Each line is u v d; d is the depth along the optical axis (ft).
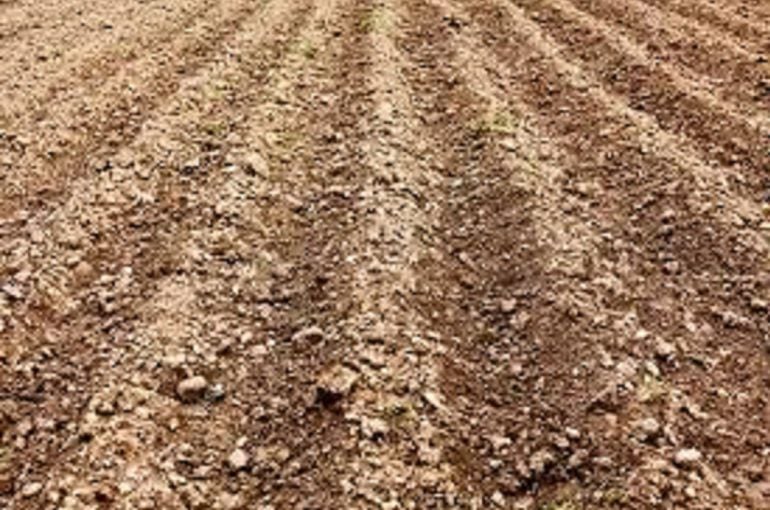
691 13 81.82
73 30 76.95
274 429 32.53
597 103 58.44
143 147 51.78
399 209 45.50
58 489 29.17
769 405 33.78
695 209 45.85
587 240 43.37
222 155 51.47
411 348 35.37
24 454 31.19
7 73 64.80
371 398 32.48
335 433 31.55
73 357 36.09
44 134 54.44
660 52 69.97
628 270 41.81
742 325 38.22
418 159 51.75
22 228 44.60
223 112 57.88
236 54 68.03
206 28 76.79
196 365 35.42
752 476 30.17
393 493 29.17
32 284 39.52
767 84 62.85
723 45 70.13
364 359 34.24
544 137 54.60
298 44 70.49
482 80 62.80
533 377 35.12
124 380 33.86
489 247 43.73
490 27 75.87
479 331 38.14
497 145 52.31
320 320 37.76
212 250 42.70
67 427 32.01
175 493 29.63
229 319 38.42
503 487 30.27
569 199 47.29
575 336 36.63
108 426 31.55
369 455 30.35
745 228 44.24
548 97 60.70
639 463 30.19
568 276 40.06
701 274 41.81
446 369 35.19
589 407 32.89
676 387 34.32
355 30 75.66
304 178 50.24
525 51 69.00
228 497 29.84
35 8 85.40
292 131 55.42
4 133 54.19
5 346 36.14
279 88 60.59
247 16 81.30
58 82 63.41
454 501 29.19
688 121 56.80
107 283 40.63
